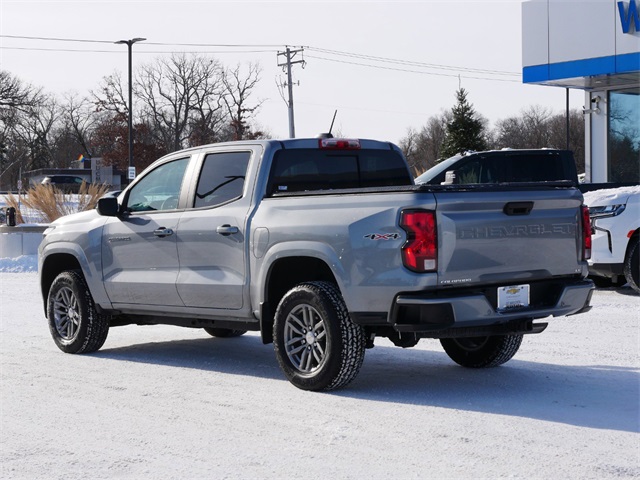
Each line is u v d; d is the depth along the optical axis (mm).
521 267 6938
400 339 7105
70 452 5562
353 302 6855
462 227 6648
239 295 7734
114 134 87688
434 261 6547
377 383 7523
